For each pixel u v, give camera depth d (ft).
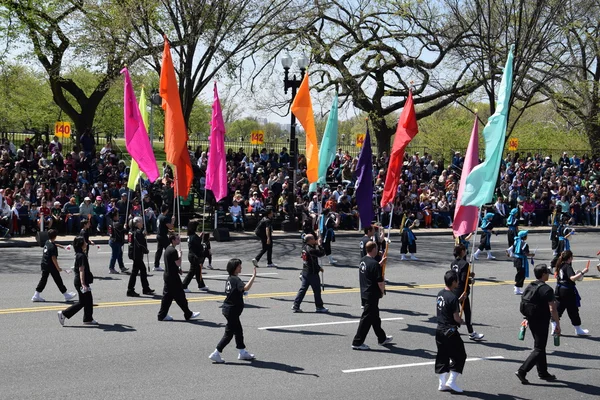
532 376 34.63
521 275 54.70
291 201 91.91
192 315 43.65
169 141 56.95
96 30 97.04
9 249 71.72
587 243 90.22
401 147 51.65
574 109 140.46
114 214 61.00
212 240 84.58
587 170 135.54
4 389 30.17
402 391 31.55
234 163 105.50
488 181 42.52
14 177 88.58
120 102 172.76
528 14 108.27
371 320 38.11
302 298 46.68
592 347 40.55
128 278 57.00
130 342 38.14
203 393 30.35
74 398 29.22
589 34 125.90
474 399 30.91
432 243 86.07
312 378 32.99
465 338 41.63
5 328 40.34
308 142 59.21
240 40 98.02
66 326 41.27
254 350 37.45
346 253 75.46
